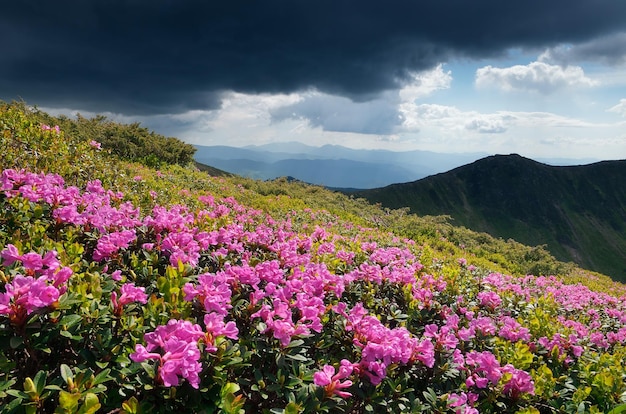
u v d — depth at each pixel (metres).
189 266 4.59
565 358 6.00
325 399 3.53
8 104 16.88
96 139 22.80
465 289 7.97
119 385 3.13
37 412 2.77
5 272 3.54
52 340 3.30
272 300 4.48
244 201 17.88
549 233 156.12
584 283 21.17
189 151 27.98
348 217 20.61
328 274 5.38
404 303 6.32
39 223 5.05
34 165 8.84
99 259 4.75
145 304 4.02
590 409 5.07
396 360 4.13
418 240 19.64
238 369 3.76
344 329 4.44
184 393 2.98
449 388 4.59
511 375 4.64
